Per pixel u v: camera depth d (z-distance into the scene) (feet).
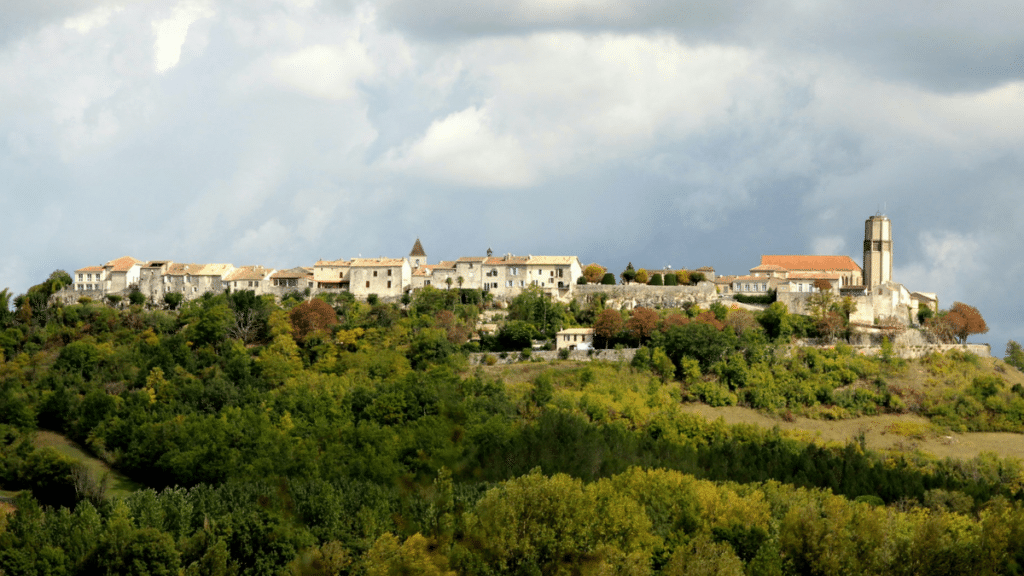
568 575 374.02
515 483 405.80
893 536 421.59
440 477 433.89
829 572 401.70
